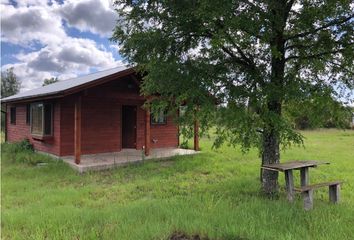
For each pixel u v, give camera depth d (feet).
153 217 15.38
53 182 27.45
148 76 19.49
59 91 31.12
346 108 18.11
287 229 13.32
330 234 12.78
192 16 16.90
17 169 32.65
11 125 54.44
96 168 32.30
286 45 19.38
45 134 38.88
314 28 17.75
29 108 45.57
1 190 24.38
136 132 44.16
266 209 16.01
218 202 17.75
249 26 15.38
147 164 34.45
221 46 17.02
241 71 19.31
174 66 18.11
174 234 13.17
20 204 20.66
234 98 17.87
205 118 18.04
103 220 15.29
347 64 17.75
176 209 16.65
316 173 28.45
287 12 17.97
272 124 17.22
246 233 12.75
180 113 20.89
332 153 42.63
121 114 42.73
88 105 39.58
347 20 16.98
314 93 16.98
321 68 18.49
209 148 46.19
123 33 19.79
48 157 38.06
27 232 14.19
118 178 28.50
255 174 28.32
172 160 37.22
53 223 14.98
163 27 18.65
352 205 18.07
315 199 19.75
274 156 20.18
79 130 33.30
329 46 17.78
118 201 20.79
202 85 17.94
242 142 18.15
